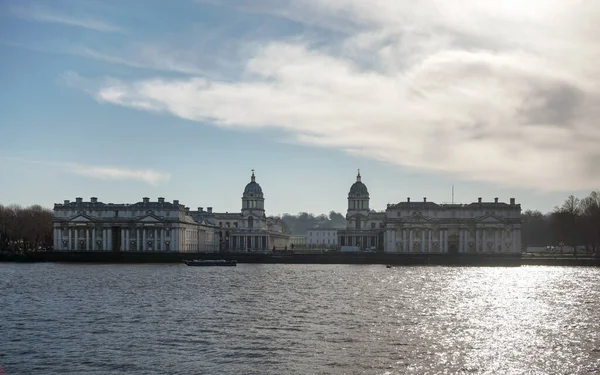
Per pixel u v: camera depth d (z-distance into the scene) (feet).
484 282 553.23
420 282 549.13
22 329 292.20
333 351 247.09
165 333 282.15
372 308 365.40
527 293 455.22
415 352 245.86
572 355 242.99
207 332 284.61
